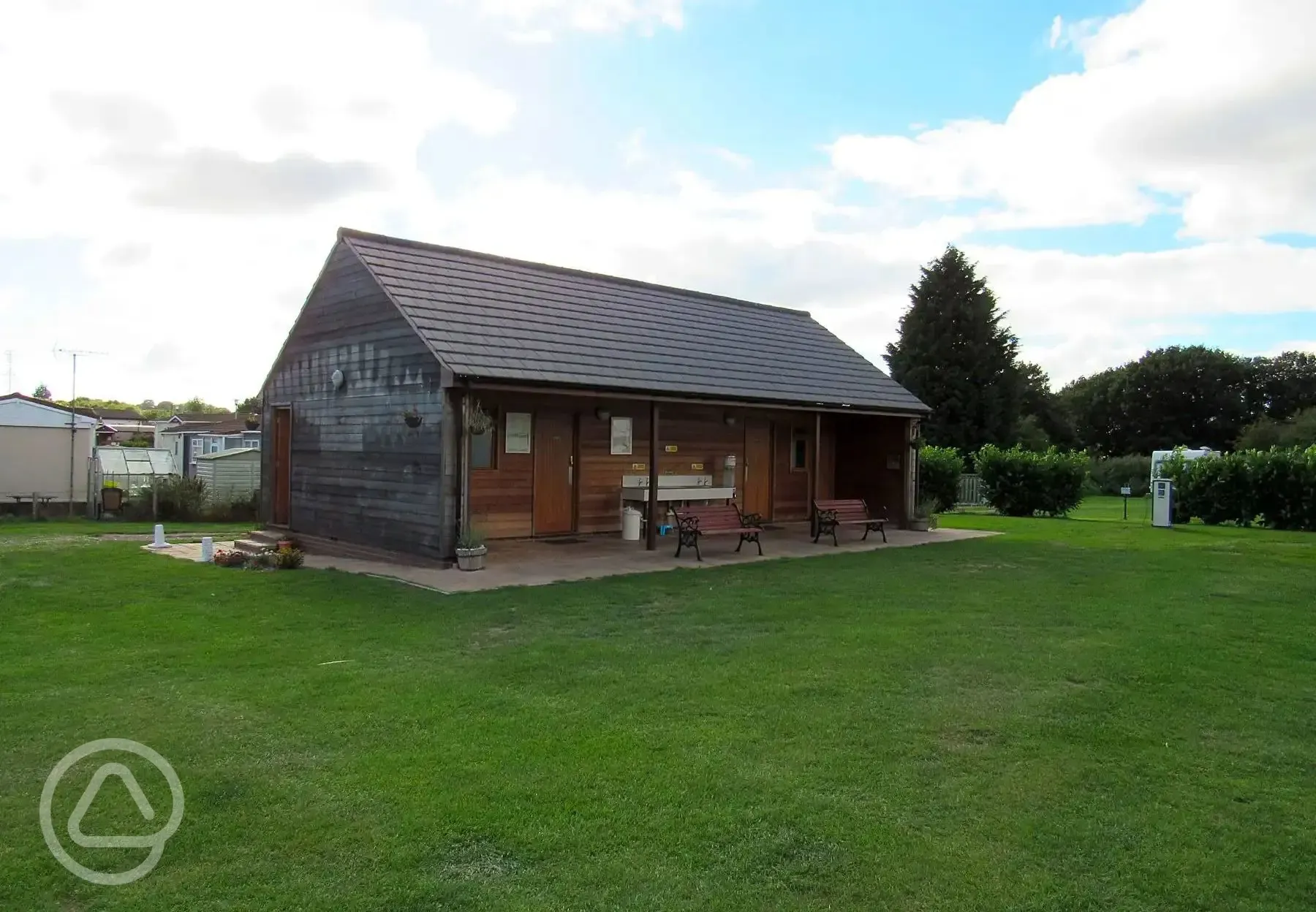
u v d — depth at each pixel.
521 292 16.05
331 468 15.23
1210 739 5.83
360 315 14.51
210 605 9.79
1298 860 4.20
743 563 13.72
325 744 5.43
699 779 4.95
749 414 19.92
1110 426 73.12
